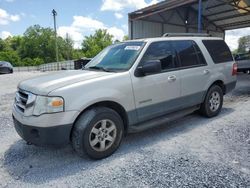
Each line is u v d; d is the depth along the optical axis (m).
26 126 3.13
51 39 75.19
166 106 4.18
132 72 3.69
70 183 2.87
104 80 3.41
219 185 2.70
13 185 2.87
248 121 4.91
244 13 20.69
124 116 3.69
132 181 2.85
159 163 3.25
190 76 4.52
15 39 87.00
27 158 3.56
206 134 4.27
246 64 10.70
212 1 18.42
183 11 21.25
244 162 3.20
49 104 2.99
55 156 3.61
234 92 8.32
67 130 3.12
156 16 19.28
